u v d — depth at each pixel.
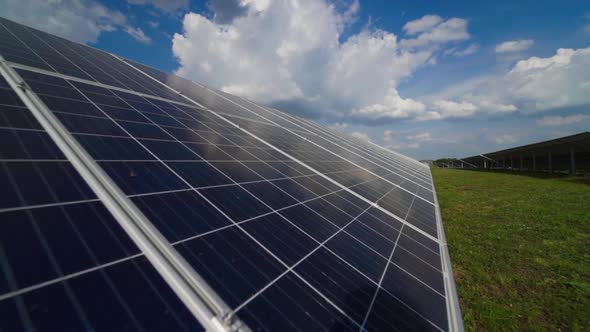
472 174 63.53
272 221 5.83
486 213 20.44
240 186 6.81
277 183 8.13
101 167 4.71
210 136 9.71
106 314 2.61
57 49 12.12
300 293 4.16
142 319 2.71
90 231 3.40
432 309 5.21
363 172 15.77
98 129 6.14
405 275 6.02
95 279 2.86
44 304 2.43
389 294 5.10
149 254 3.45
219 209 5.37
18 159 3.99
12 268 2.60
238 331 2.92
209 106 15.38
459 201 25.73
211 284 3.47
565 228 16.19
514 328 7.46
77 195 3.90
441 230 10.60
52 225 3.22
